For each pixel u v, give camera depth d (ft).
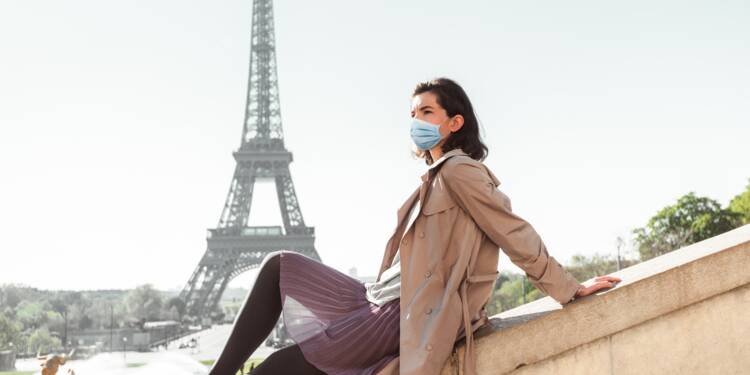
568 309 13.25
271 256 13.71
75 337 520.01
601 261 250.78
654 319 13.83
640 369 13.64
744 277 14.17
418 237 13.01
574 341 13.24
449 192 13.00
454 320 12.37
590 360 13.42
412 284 12.67
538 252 12.82
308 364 12.67
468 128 14.37
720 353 14.10
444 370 12.62
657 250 264.93
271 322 13.57
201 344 401.08
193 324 500.33
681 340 13.94
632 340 13.66
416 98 14.47
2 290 590.96
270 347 301.02
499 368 12.82
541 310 13.99
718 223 255.91
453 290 12.56
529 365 13.08
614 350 13.56
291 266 13.47
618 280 14.07
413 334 12.21
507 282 370.53
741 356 14.21
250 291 13.50
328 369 12.59
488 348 12.79
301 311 13.16
